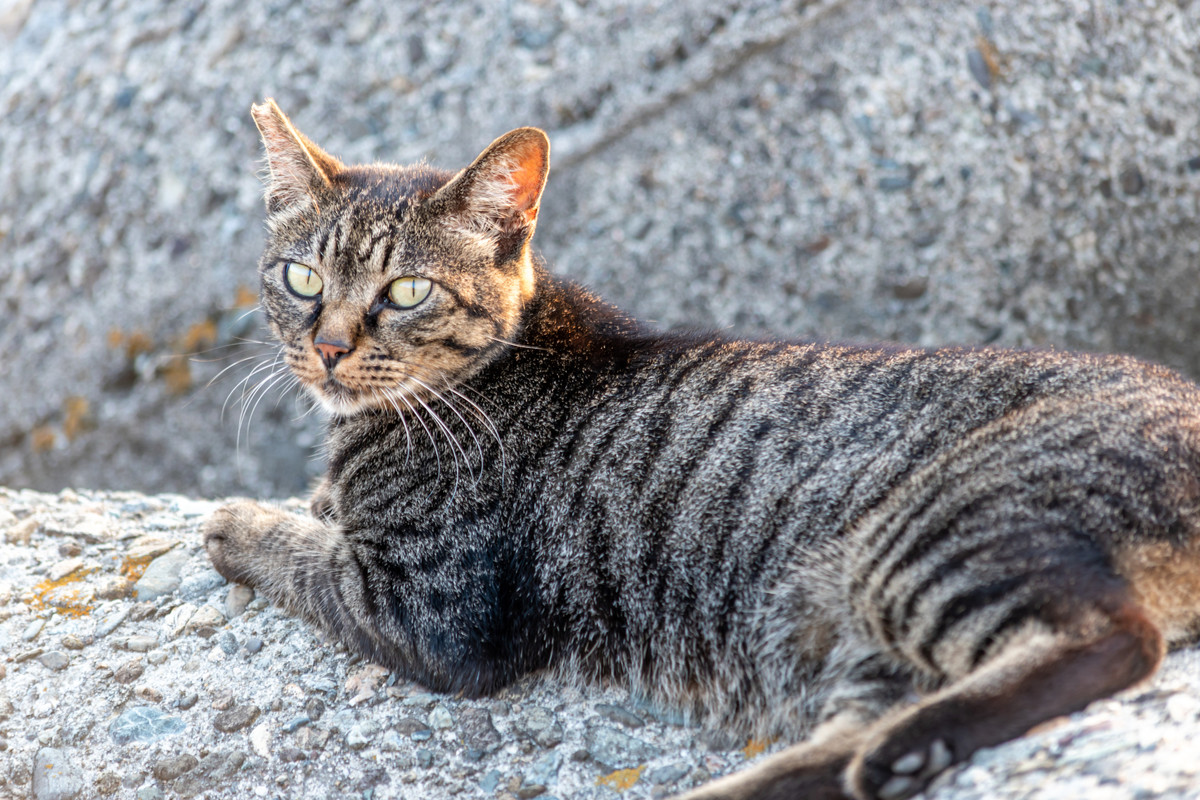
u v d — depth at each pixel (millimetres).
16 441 7395
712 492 3098
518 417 3441
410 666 3307
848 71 6395
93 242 7207
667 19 6484
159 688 3352
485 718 3213
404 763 3080
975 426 2943
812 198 6484
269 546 3623
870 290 6492
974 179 6359
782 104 6473
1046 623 2449
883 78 6371
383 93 6832
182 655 3471
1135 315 6398
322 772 3072
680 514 3117
